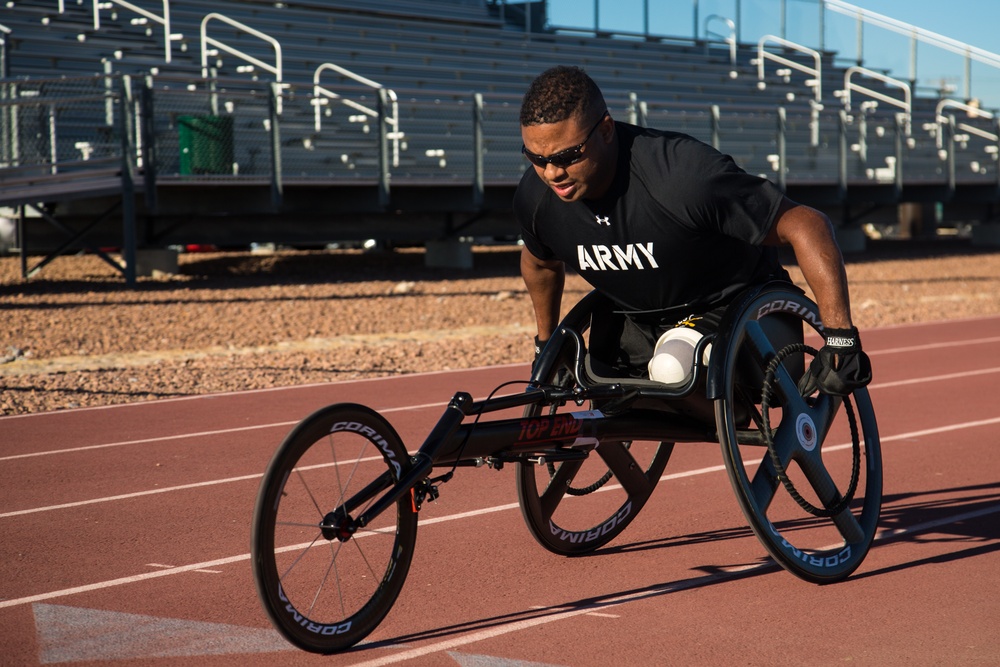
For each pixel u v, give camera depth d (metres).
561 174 3.61
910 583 4.16
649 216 3.72
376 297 16.42
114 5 24.45
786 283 4.18
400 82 25.33
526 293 17.30
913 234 36.03
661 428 4.18
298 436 3.27
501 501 5.60
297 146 19.73
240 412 8.48
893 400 8.84
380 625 3.78
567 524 5.05
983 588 4.09
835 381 3.66
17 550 4.81
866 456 4.51
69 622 3.84
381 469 6.31
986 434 7.39
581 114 3.53
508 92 27.44
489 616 3.86
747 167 25.38
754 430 4.16
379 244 26.56
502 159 21.62
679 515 5.26
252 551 3.24
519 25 33.66
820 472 4.19
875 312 16.12
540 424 3.87
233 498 5.77
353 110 21.59
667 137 3.72
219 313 14.42
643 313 4.21
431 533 5.00
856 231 28.08
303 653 3.51
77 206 17.84
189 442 7.33
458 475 6.20
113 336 12.61
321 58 25.61
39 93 16.92
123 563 4.60
